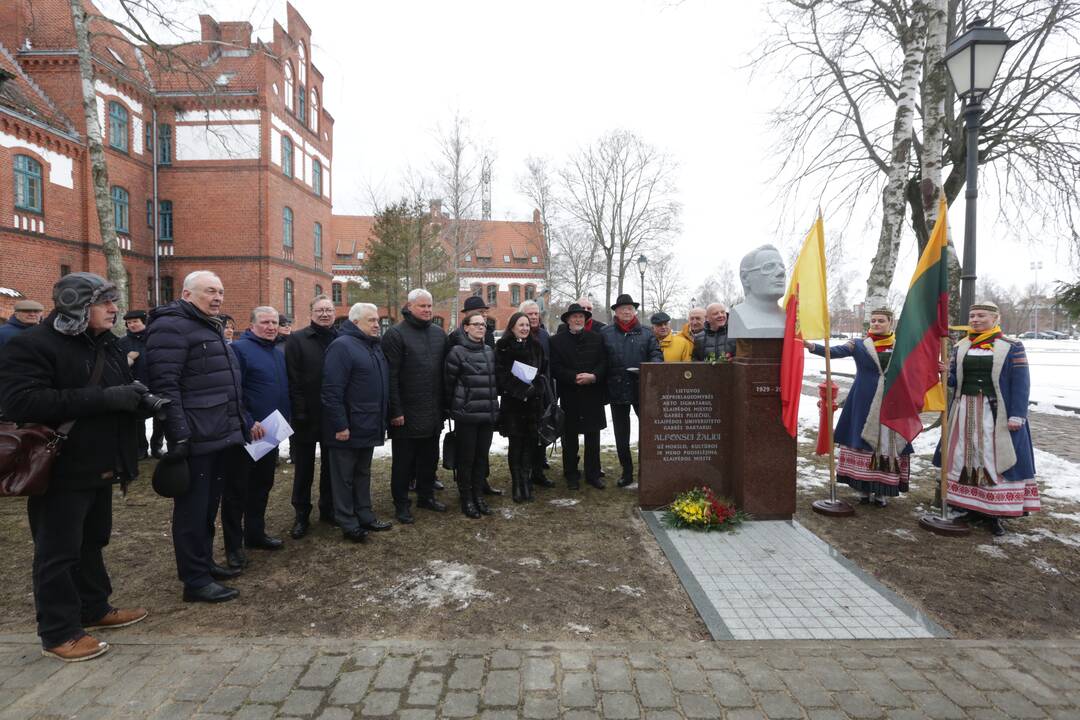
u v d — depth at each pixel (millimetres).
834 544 4797
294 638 3303
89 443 3137
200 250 25297
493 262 57500
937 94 9031
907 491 5789
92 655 3076
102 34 10844
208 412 3779
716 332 7238
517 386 5727
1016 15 11867
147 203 24531
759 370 5246
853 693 2779
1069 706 2693
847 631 3375
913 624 3455
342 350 4750
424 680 2871
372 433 4887
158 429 7664
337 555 4586
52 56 20859
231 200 25297
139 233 24047
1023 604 3771
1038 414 12750
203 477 3779
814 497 6168
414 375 5324
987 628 3469
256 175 25266
